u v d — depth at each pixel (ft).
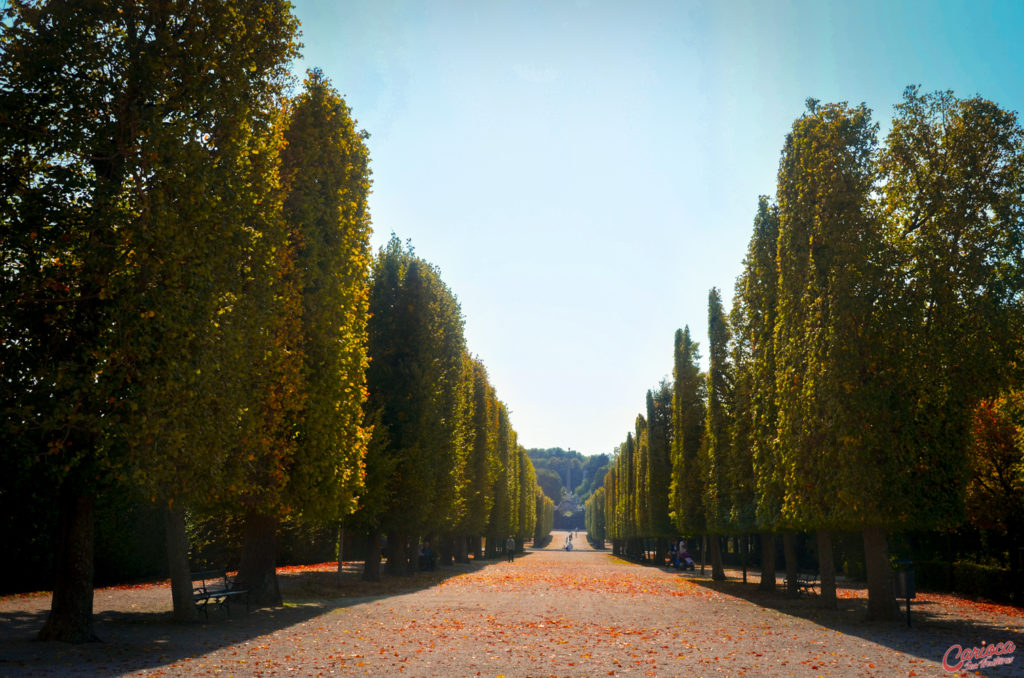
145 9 49.11
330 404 72.33
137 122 46.16
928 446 61.67
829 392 63.57
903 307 63.57
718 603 82.38
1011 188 65.21
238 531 103.60
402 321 121.29
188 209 48.19
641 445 223.51
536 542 465.88
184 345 46.96
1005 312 63.36
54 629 46.98
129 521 105.09
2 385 42.04
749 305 91.81
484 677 37.52
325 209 75.97
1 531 83.61
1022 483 83.30
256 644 48.37
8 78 44.27
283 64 59.21
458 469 135.54
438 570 154.71
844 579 128.36
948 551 106.83
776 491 80.74
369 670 39.19
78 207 44.32
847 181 67.15
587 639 52.44
